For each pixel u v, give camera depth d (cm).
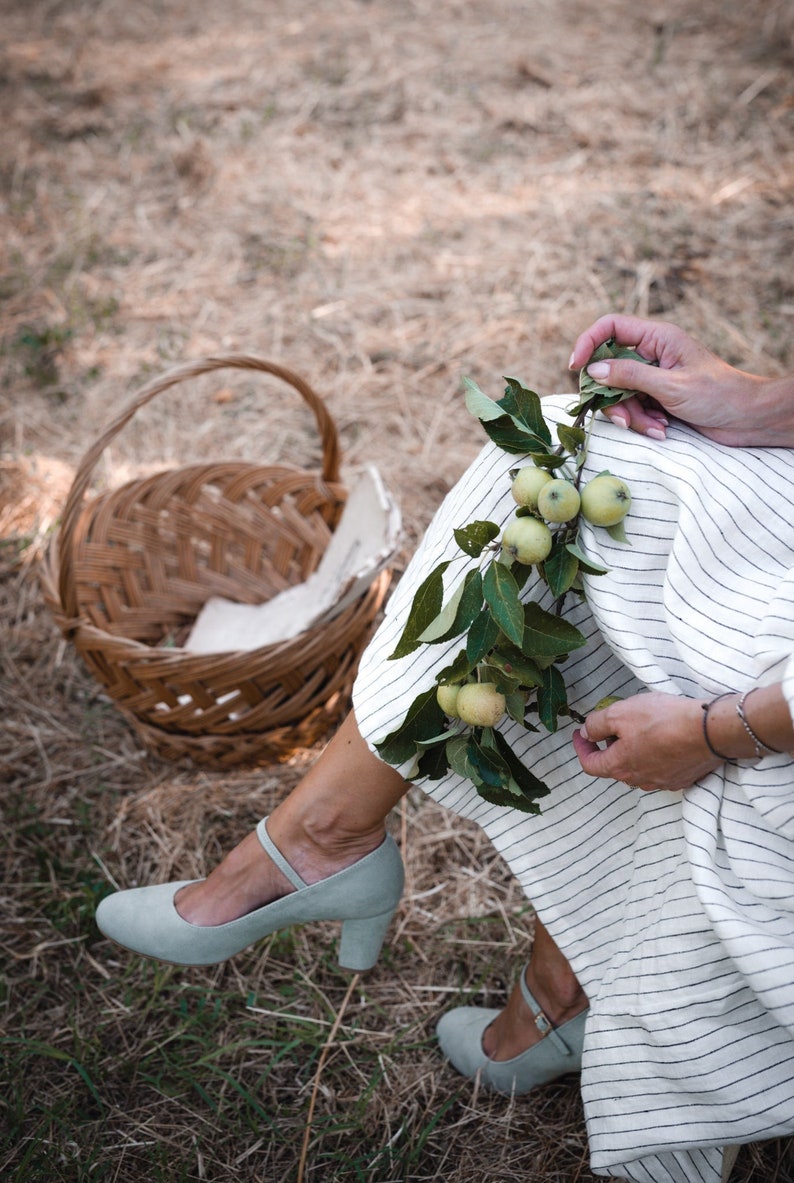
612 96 395
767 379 111
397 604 121
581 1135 143
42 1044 157
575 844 121
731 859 99
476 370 283
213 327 309
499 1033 148
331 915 135
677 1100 108
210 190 364
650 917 111
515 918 174
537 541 104
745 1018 102
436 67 430
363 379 286
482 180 360
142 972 168
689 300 296
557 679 110
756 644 98
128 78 444
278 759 201
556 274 312
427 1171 143
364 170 371
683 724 98
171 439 275
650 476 107
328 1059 157
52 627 233
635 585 107
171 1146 147
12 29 494
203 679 183
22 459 268
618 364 111
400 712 117
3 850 188
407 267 323
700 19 446
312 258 330
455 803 125
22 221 358
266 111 404
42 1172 142
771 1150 138
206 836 189
